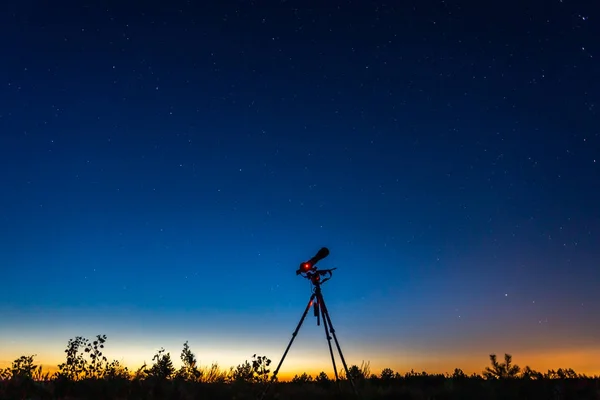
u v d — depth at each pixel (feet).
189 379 41.52
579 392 33.32
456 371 48.03
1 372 37.29
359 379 41.14
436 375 48.14
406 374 49.67
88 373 39.75
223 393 35.81
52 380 37.11
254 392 35.70
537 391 33.65
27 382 34.32
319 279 31.91
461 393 34.65
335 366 32.96
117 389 35.19
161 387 36.52
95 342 40.63
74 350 39.93
